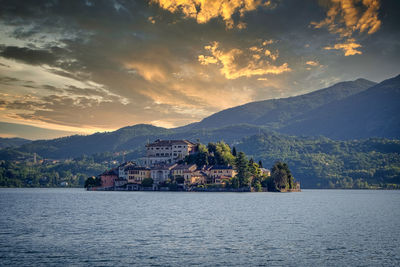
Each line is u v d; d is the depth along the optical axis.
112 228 95.69
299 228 95.69
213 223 104.81
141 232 89.25
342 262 62.31
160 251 69.62
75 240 79.31
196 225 100.88
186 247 72.81
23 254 67.50
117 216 121.88
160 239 80.38
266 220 111.62
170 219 113.62
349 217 121.31
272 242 77.31
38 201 198.25
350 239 80.50
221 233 87.75
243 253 68.12
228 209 145.88
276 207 157.50
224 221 109.00
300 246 73.62
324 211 142.12
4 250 70.38
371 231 91.12
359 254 67.38
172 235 85.12
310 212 137.00
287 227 97.44
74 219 114.19
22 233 88.00
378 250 70.38
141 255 66.75
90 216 122.00
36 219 114.44
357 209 153.62
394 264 61.25
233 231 90.69
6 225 101.50
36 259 64.12
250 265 60.69
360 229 94.31
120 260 63.47
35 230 92.62
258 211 138.75
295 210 144.75
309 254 67.38
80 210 142.62
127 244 75.44
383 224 104.00
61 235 85.19
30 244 75.50
